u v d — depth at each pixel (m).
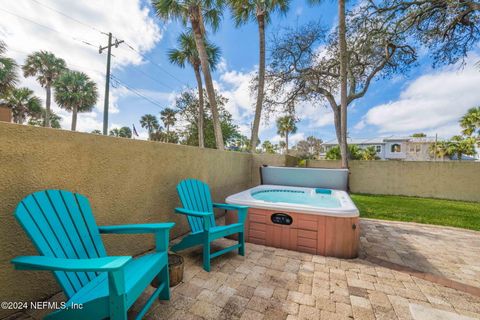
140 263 1.38
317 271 2.07
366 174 8.44
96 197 1.79
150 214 2.35
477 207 5.66
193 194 2.57
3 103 12.12
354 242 2.37
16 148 1.31
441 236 3.22
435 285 1.89
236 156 4.65
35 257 1.01
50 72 13.05
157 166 2.45
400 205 5.73
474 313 1.53
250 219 2.77
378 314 1.49
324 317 1.44
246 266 2.12
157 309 1.46
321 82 8.45
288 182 4.67
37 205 1.22
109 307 1.02
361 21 5.54
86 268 0.93
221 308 1.50
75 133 1.64
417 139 21.28
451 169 7.46
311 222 2.47
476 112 14.52
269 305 1.55
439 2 4.63
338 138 8.33
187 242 2.12
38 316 1.37
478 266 2.29
